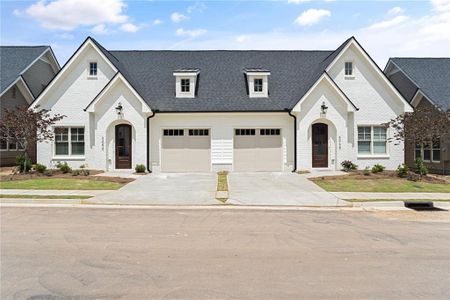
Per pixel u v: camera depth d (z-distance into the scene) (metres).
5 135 19.77
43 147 21.67
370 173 19.39
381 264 6.41
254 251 7.13
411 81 24.73
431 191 15.18
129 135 21.27
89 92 21.91
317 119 21.05
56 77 21.56
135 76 23.47
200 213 11.21
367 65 22.19
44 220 10.03
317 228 9.22
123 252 6.99
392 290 5.25
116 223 9.67
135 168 20.69
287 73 23.97
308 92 20.53
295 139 21.12
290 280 5.60
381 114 22.16
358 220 10.30
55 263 6.31
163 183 16.89
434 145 22.38
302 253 7.03
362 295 5.06
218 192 14.62
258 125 21.50
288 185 16.38
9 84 23.86
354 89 22.23
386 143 22.19
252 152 21.61
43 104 21.80
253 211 11.59
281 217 10.64
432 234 8.66
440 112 18.75
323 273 5.93
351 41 21.94
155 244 7.58
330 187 15.86
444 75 25.25
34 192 14.37
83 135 21.89
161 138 21.42
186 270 6.00
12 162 25.03
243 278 5.67
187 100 21.83
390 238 8.24
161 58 25.19
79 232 8.61
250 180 17.88
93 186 15.87
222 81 23.17
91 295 4.97
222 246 7.46
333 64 22.03
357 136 22.05
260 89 22.28
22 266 6.15
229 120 21.48
